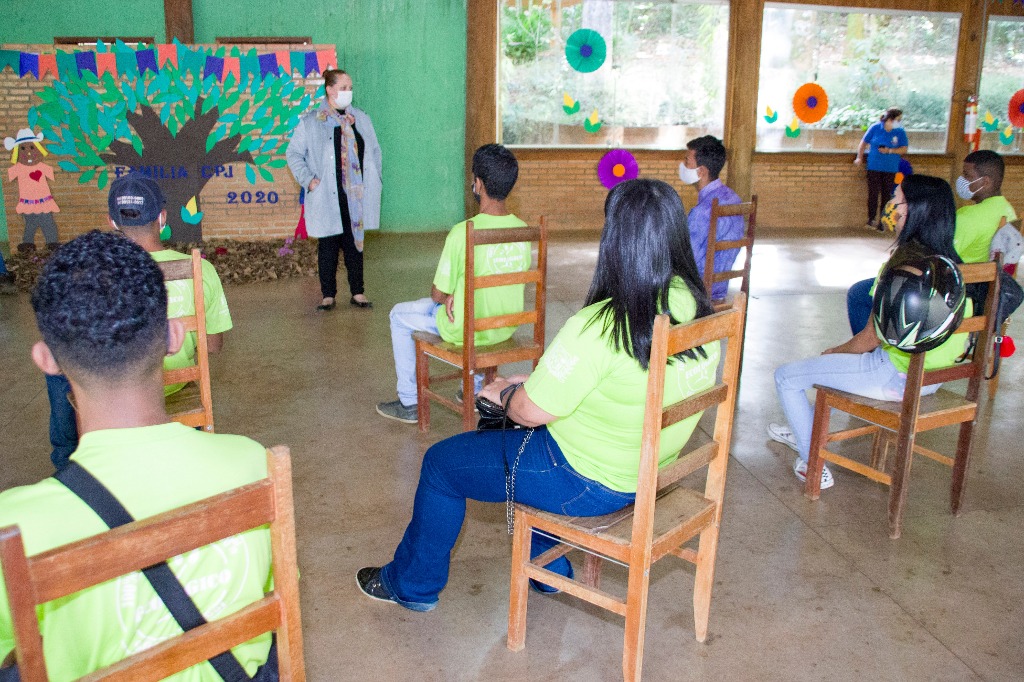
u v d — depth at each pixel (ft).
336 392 13.14
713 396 6.12
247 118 22.99
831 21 31.94
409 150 29.60
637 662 6.17
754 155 32.17
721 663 6.79
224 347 15.48
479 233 9.39
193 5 26.63
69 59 21.71
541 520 6.43
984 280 8.33
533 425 5.93
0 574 3.02
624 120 31.40
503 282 9.87
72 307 3.28
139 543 3.06
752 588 7.88
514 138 30.89
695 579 7.31
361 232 18.15
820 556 8.46
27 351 14.97
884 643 7.07
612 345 5.54
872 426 9.89
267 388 13.28
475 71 28.81
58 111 21.91
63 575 2.88
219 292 8.70
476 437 6.63
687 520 6.32
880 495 9.87
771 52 31.96
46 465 10.32
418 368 11.32
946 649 7.00
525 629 7.06
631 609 6.07
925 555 8.49
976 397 8.93
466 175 30.14
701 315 5.94
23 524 3.10
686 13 30.68
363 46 28.25
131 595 3.39
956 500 9.26
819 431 9.50
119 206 7.92
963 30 32.55
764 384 13.83
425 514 6.97
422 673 6.68
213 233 23.44
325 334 16.39
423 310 11.37
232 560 3.64
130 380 3.45
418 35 28.60
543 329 10.49
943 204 8.55
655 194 5.56
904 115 33.55
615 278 5.56
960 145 33.50
